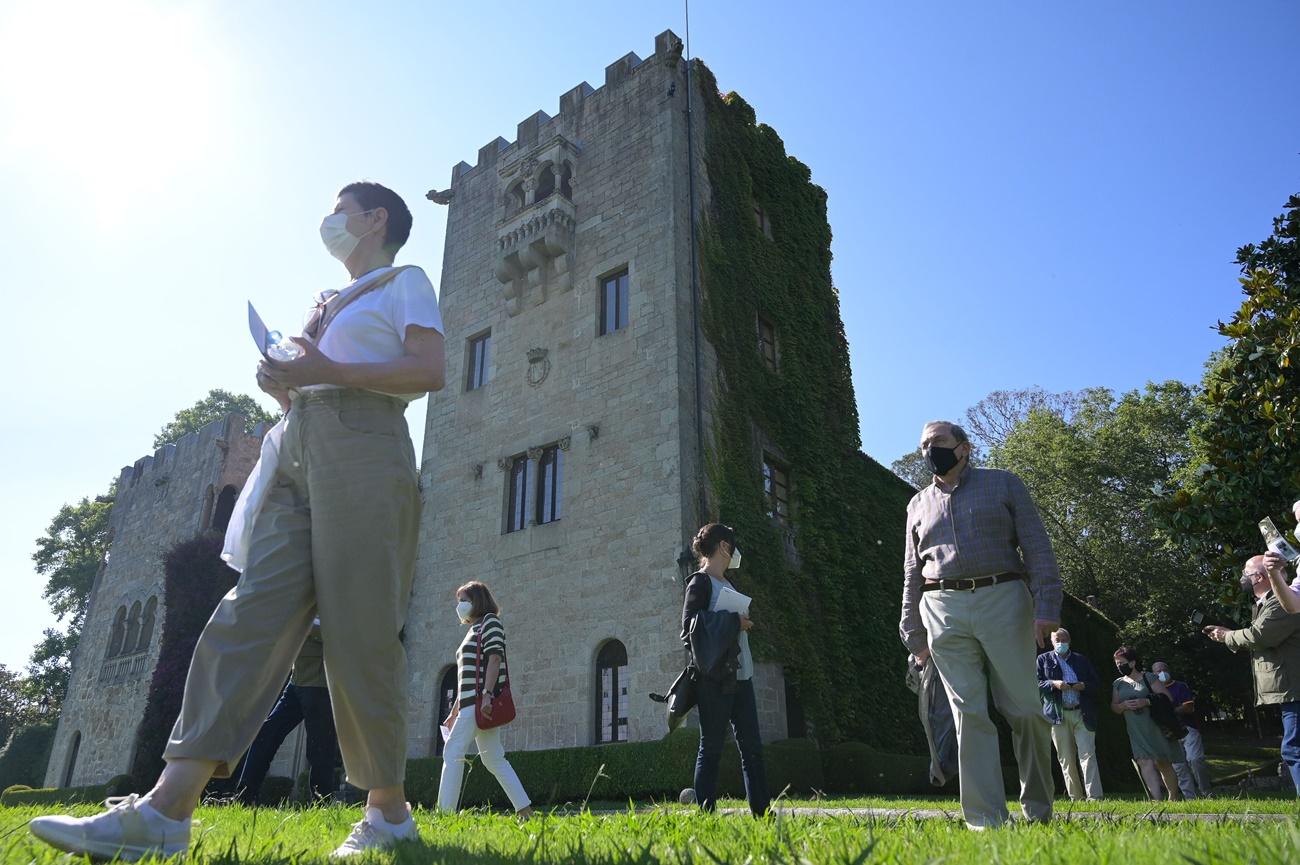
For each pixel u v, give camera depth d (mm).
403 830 3025
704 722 5547
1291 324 12305
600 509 18484
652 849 2666
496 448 21219
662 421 18250
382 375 3047
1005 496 4750
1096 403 44250
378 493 2973
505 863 2475
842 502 21750
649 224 20312
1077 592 38219
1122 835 2955
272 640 2791
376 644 2914
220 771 2664
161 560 28016
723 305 20516
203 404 44031
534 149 22859
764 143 24750
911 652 5207
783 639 17625
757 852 2496
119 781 22375
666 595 16750
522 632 18719
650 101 21688
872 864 2221
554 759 15516
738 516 18156
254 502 3125
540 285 21953
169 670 23500
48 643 41625
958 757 4582
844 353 25109
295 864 2410
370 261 3707
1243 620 12227
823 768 16578
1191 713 12930
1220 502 12461
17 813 4703
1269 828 2941
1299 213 13234
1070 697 11188
